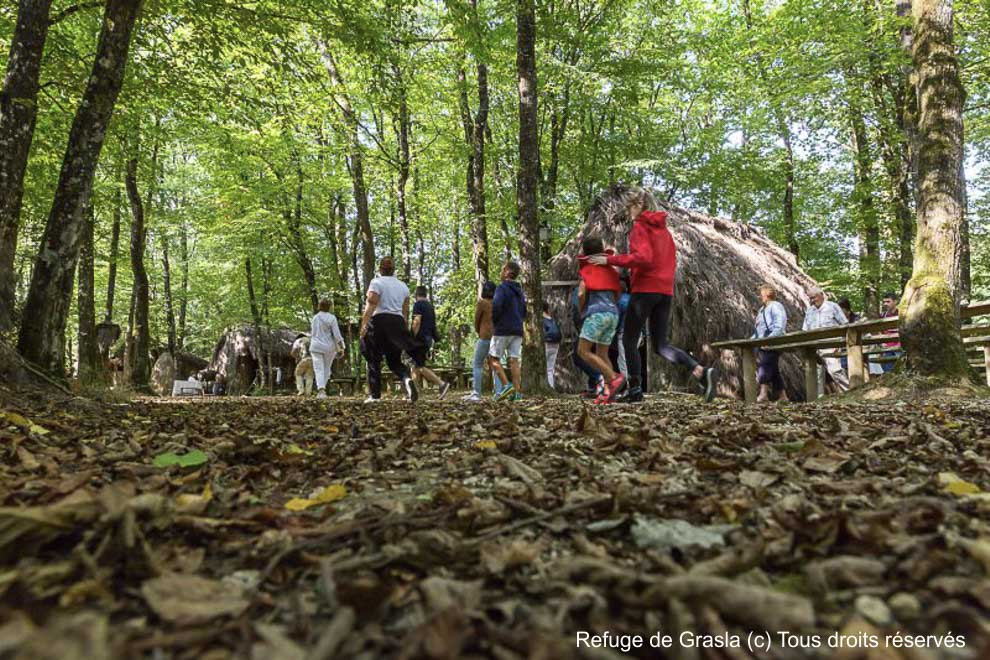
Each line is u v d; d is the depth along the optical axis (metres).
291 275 23.58
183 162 20.44
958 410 4.23
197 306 33.88
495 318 8.08
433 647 0.78
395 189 20.70
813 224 20.84
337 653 0.81
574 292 11.72
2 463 2.34
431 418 4.41
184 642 0.82
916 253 6.14
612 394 6.29
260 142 15.02
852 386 6.69
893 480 1.92
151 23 7.50
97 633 0.67
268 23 7.55
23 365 5.25
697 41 16.38
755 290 12.31
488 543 1.31
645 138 19.05
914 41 6.25
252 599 1.02
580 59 15.81
